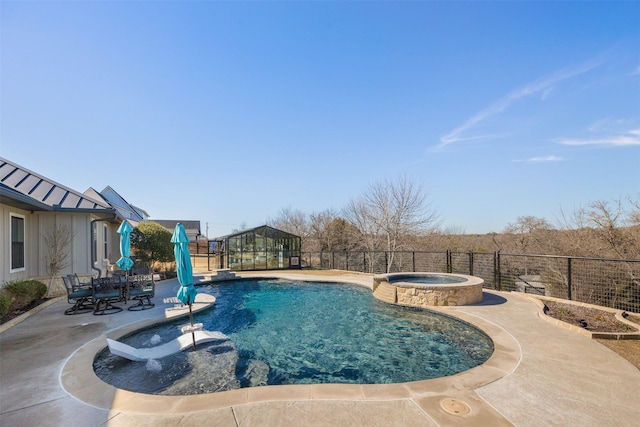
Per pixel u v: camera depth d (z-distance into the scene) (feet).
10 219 31.55
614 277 32.22
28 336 21.44
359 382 17.39
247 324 28.99
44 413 11.50
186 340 22.33
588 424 10.66
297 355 21.38
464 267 46.75
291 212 146.61
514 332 21.59
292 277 55.16
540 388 13.33
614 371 15.06
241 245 66.85
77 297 28.30
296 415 11.21
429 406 11.82
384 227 87.25
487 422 10.77
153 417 11.19
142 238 53.47
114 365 18.25
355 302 38.01
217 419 11.01
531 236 60.49
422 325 28.02
